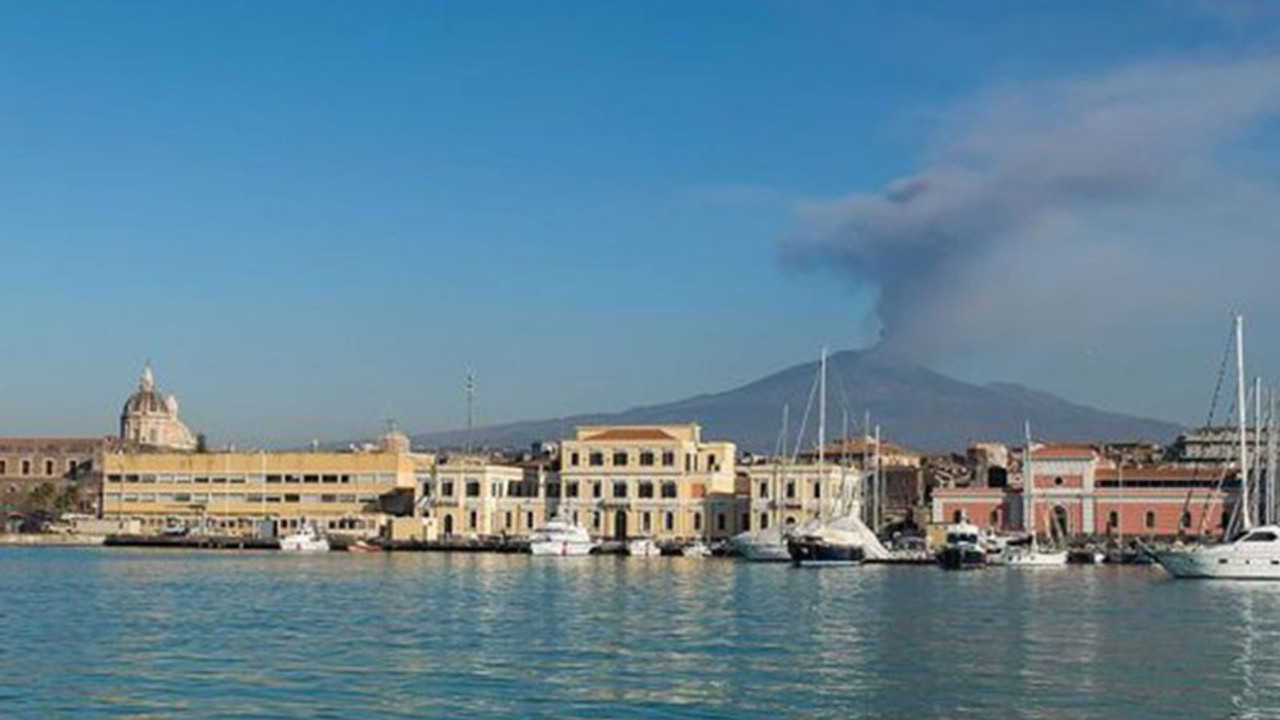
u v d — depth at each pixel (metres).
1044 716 59.53
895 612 107.38
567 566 192.62
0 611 106.62
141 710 59.97
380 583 146.00
